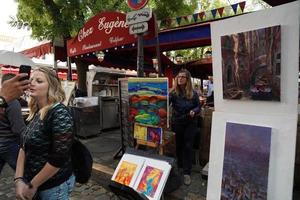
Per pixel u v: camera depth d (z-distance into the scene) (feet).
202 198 10.51
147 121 11.21
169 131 11.93
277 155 6.00
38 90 6.14
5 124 9.55
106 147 18.60
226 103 6.91
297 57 5.59
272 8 5.88
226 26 6.72
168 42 15.97
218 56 6.95
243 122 6.56
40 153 5.96
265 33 6.01
